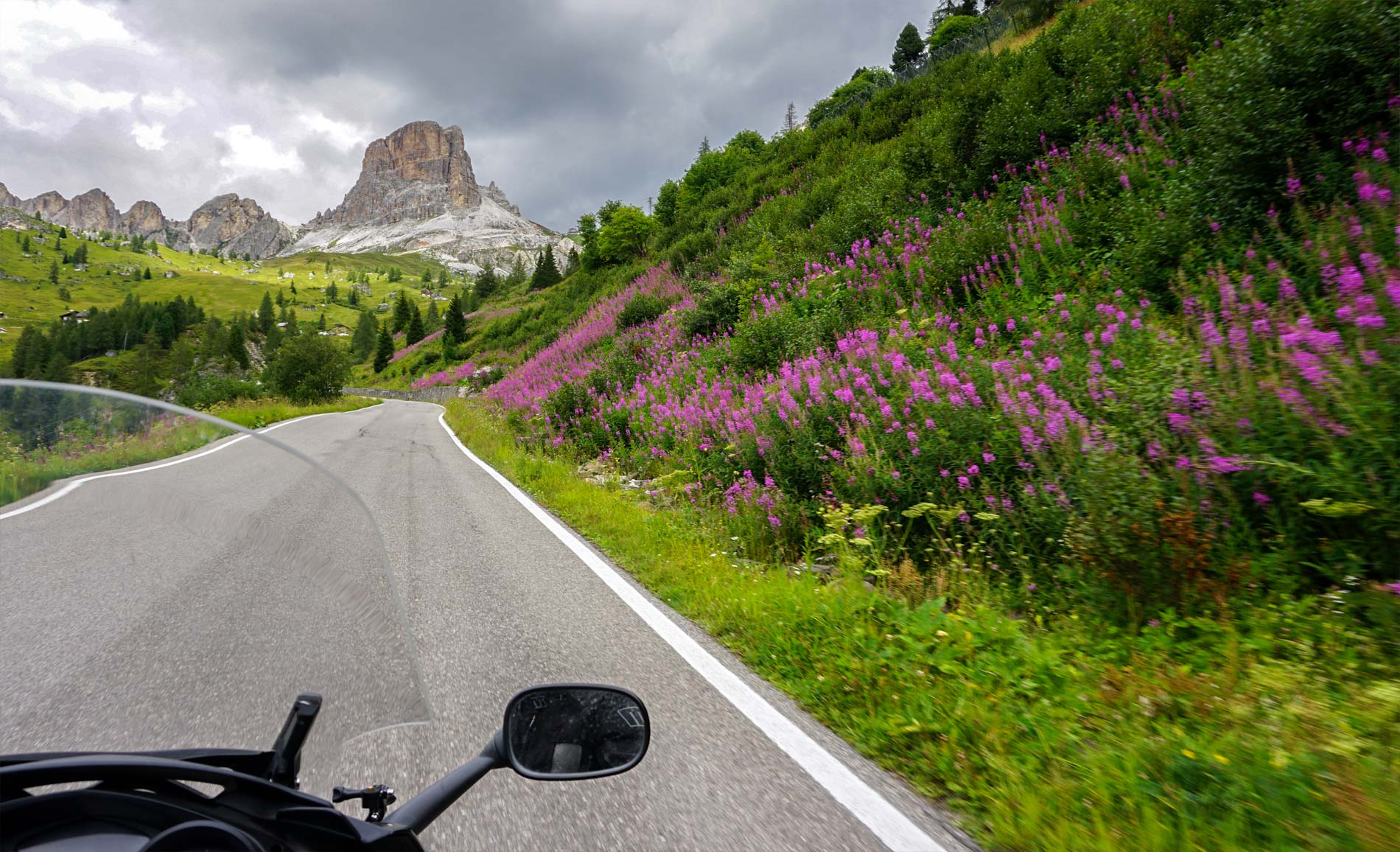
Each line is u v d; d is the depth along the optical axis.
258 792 1.03
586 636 4.68
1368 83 7.60
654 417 13.40
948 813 2.86
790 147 39.16
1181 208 8.54
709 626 5.04
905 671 3.96
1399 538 4.17
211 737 1.09
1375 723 3.21
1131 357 6.80
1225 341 6.01
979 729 3.36
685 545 7.11
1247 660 3.87
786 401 8.92
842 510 6.55
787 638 4.56
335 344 41.06
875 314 12.10
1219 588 4.41
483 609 5.12
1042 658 4.02
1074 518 5.20
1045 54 16.27
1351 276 5.70
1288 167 7.70
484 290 151.50
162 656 1.09
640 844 2.55
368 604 1.41
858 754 3.33
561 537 7.68
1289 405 4.93
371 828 1.10
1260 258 7.43
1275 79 8.07
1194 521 4.73
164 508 1.20
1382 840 2.48
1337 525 4.58
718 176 58.69
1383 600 3.91
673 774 3.06
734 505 8.16
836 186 22.27
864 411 7.73
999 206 12.38
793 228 22.00
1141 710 3.52
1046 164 13.08
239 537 1.27
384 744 3.08
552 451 15.56
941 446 6.53
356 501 1.60
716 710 3.71
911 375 7.81
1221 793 2.81
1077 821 2.71
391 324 174.38
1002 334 9.51
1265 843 2.56
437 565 6.29
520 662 4.16
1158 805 2.79
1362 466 4.48
